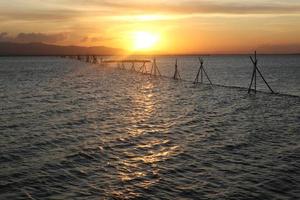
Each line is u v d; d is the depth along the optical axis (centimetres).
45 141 2464
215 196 1541
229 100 4522
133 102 4419
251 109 3838
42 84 6956
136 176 1783
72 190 1611
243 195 1549
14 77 9081
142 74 9981
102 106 4072
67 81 7719
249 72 12744
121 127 2942
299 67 16838
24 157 2097
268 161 2022
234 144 2397
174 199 1514
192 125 3031
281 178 1745
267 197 1528
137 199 1515
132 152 2209
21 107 3969
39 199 1519
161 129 2870
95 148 2291
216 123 3119
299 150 2247
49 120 3219
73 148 2286
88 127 2933
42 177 1770
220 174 1808
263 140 2508
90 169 1889
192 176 1781
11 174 1809
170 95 5116
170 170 1872
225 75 11162
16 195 1559
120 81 7675
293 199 1507
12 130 2803
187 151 2230
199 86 6294
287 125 3016
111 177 1772
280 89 6619
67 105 4131
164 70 15362
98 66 16338
